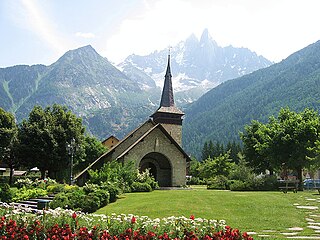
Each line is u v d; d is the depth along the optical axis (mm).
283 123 43406
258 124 51469
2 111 52625
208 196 25891
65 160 52688
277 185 39469
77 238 9508
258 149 44188
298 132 40031
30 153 50781
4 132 50406
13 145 51812
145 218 11555
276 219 17188
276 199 24297
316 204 22500
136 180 36438
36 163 51094
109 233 9789
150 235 9320
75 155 54469
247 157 50969
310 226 15469
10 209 14000
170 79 64750
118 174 33562
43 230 10000
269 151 41875
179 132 61656
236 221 16703
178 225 10000
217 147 122062
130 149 41906
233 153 112500
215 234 9172
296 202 23391
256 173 50000
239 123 199375
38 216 11672
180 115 62156
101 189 24906
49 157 50938
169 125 61312
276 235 13266
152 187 37688
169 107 62625
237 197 25078
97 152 71062
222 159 70875
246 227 15242
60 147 51969
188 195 26938
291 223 16203
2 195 27031
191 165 96750
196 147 192375
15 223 10336
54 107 56000
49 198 27891
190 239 9188
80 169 69812
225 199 23984
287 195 27875
